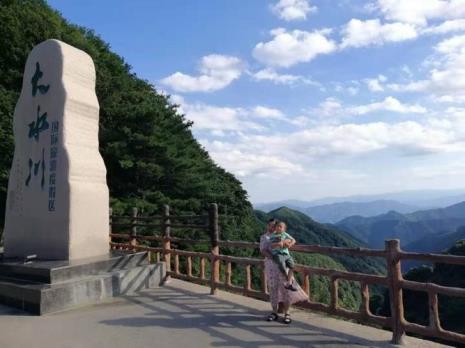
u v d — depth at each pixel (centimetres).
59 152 862
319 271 663
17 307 726
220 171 2714
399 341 545
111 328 617
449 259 501
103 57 2409
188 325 631
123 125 1939
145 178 1902
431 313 518
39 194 884
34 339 570
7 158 1781
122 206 1661
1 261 850
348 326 619
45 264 778
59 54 890
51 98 891
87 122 913
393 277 555
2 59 2014
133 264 906
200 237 1770
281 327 618
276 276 650
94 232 889
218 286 846
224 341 557
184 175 1988
